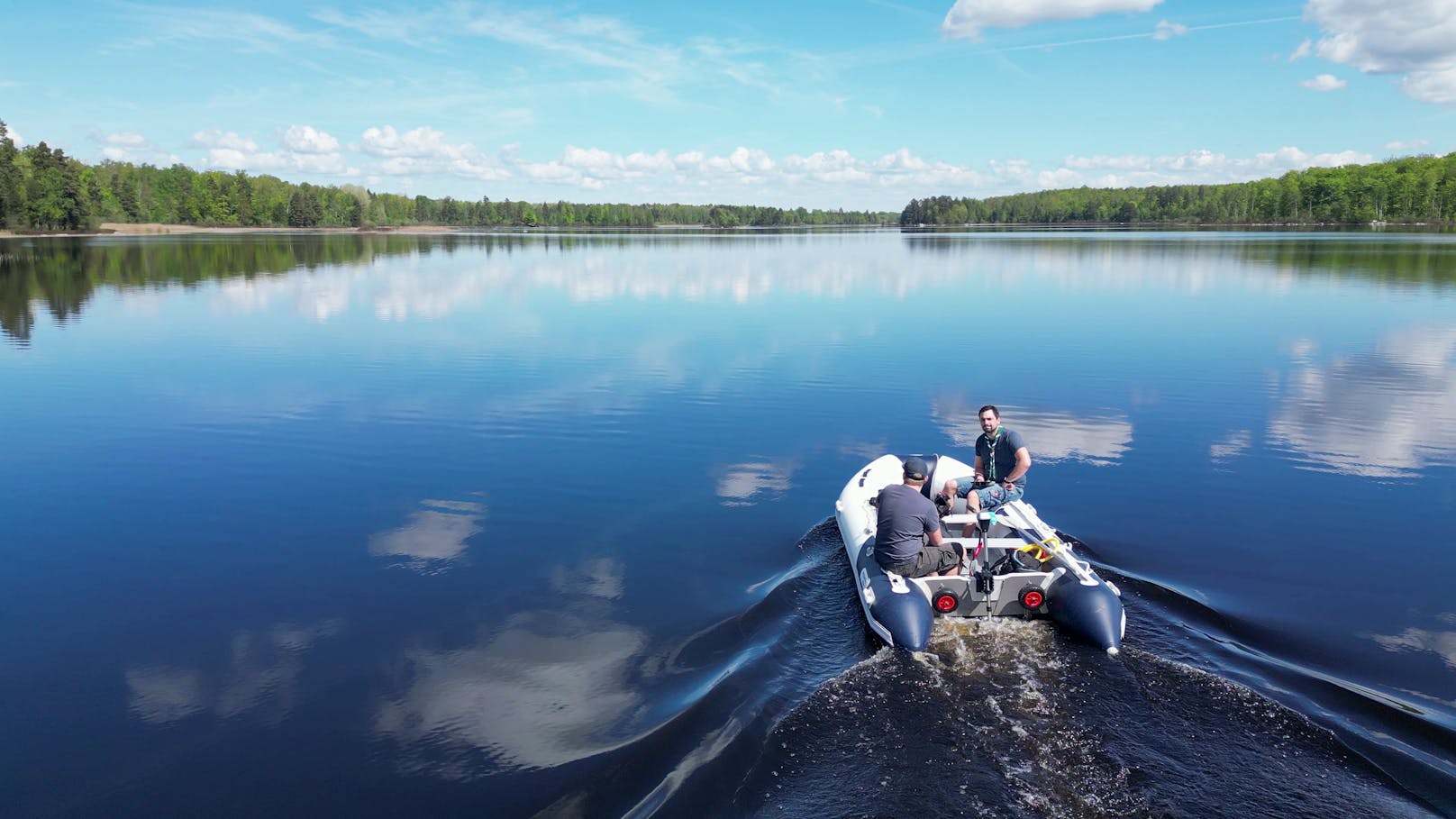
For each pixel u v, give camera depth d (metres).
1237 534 7.59
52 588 6.82
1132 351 17.52
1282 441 10.73
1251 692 4.79
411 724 4.86
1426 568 6.83
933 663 5.17
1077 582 5.59
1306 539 7.47
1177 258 47.06
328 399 13.59
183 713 5.05
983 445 7.46
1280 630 5.71
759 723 4.59
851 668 5.17
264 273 39.47
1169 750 4.29
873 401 13.38
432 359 17.19
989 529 7.03
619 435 11.46
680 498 8.91
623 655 5.61
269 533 8.00
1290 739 4.36
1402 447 10.41
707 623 6.05
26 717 5.02
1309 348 17.55
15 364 16.50
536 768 4.41
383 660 5.64
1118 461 9.95
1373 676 5.09
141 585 6.89
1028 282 33.78
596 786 4.23
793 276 38.25
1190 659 5.21
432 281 35.53
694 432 11.57
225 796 4.29
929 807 3.90
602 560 7.30
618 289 32.03
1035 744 4.35
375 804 4.19
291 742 4.74
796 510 8.52
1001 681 4.96
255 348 18.45
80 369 16.06
